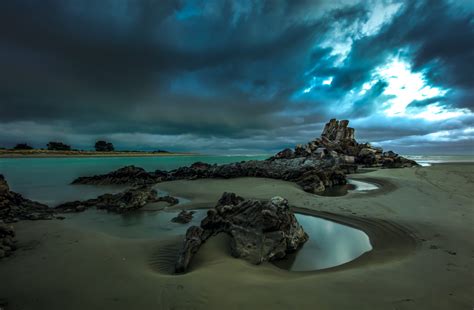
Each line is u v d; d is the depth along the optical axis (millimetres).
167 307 4660
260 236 7941
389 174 26375
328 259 7531
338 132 54969
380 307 4527
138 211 14305
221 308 4562
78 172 38000
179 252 7621
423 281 5484
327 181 21641
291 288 5250
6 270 6344
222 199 12586
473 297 4820
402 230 9312
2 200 13336
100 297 5070
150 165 53125
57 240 8734
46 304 4891
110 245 8289
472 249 7336
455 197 15023
